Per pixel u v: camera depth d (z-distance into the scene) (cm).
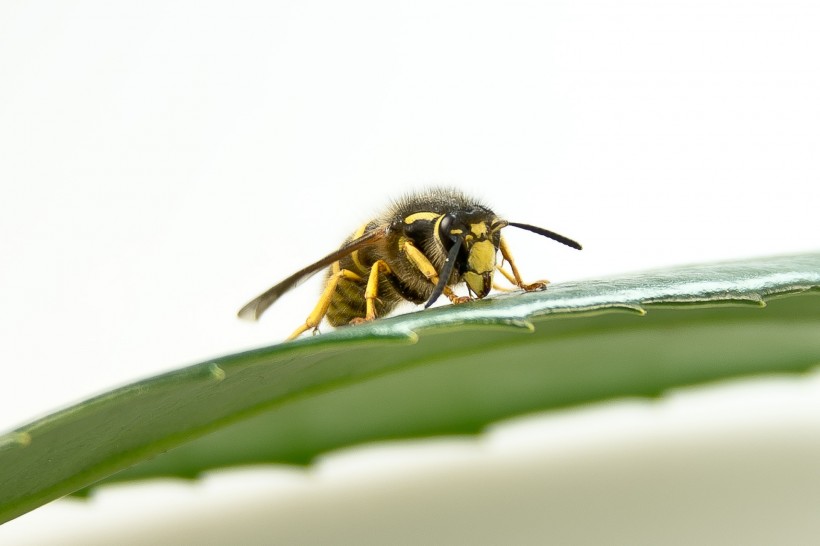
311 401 12
